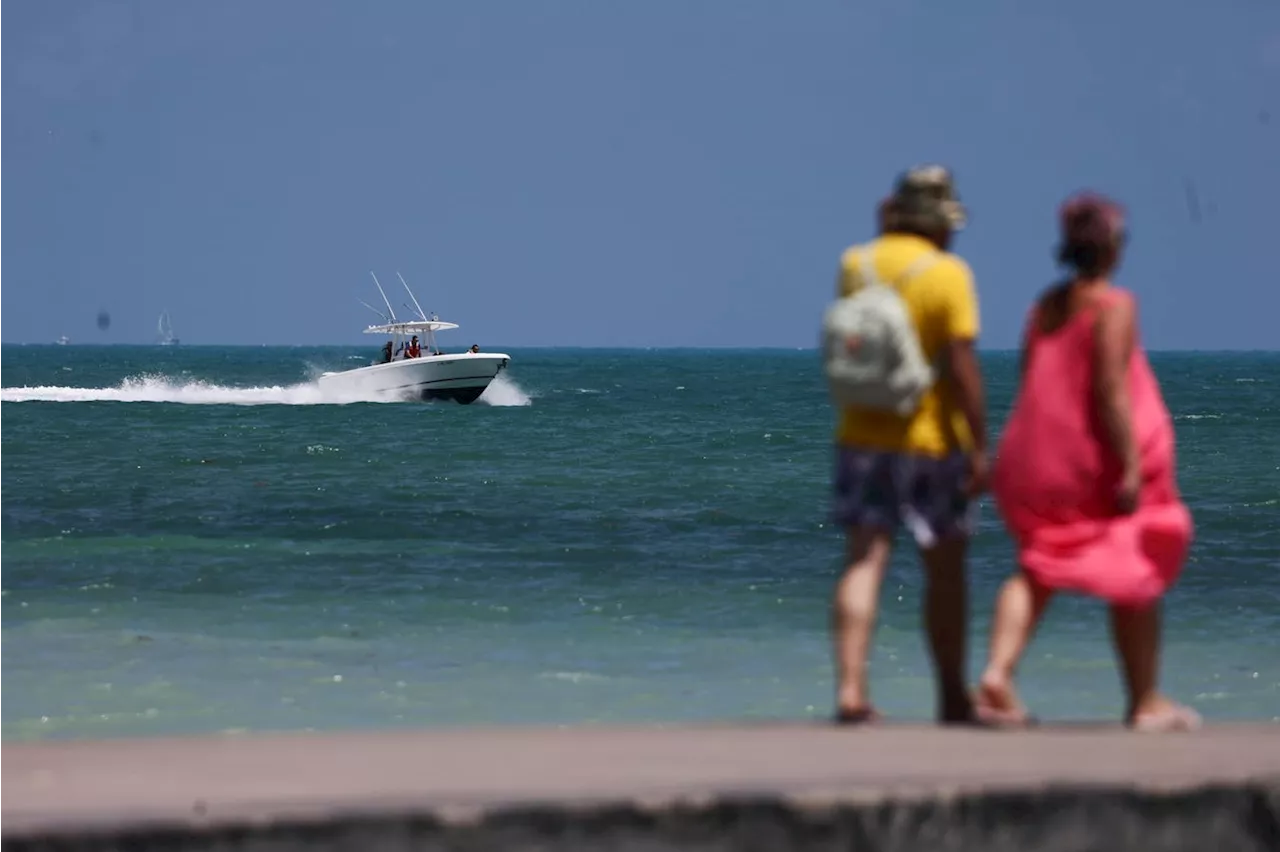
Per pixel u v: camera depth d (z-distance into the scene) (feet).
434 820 34.78
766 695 111.75
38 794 37.78
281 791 37.76
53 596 160.25
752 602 160.15
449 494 294.66
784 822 36.52
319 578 176.24
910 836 37.32
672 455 411.95
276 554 198.80
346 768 42.24
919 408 57.47
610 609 154.51
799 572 186.70
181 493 292.20
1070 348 58.23
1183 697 112.78
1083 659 124.67
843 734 51.29
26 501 273.33
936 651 61.31
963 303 57.00
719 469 362.94
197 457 388.16
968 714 61.36
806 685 115.55
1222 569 191.83
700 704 108.58
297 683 114.42
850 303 56.85
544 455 407.23
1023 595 58.95
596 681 116.67
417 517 250.57
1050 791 38.19
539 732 51.11
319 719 102.37
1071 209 58.90
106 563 187.42
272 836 34.06
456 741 48.11
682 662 124.88
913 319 57.06
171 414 596.29
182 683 114.01
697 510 266.98
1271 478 346.74
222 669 119.65
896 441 57.52
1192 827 38.93
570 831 35.40
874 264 58.13
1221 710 108.06
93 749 46.24
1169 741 49.39
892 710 104.58
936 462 57.52
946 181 59.21
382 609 153.38
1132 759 44.27
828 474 348.38
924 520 57.62
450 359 612.70
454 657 126.00
